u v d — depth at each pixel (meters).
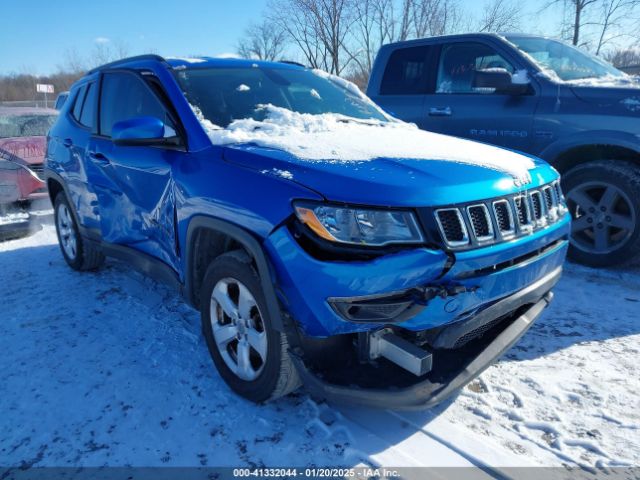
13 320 3.52
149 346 3.10
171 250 2.91
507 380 2.66
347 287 1.91
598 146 4.16
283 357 2.19
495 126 4.62
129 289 4.08
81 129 4.04
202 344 3.12
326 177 2.06
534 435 2.25
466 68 4.95
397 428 2.30
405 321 1.96
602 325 3.25
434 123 5.07
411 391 2.08
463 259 1.99
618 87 4.03
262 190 2.16
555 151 4.26
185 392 2.60
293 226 2.03
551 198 2.56
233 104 3.08
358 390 2.05
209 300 2.58
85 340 3.20
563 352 2.93
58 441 2.25
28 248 5.42
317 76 3.90
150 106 3.15
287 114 3.06
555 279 2.56
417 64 5.34
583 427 2.29
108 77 3.78
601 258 4.14
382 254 1.92
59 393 2.61
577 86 4.21
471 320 2.09
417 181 2.04
